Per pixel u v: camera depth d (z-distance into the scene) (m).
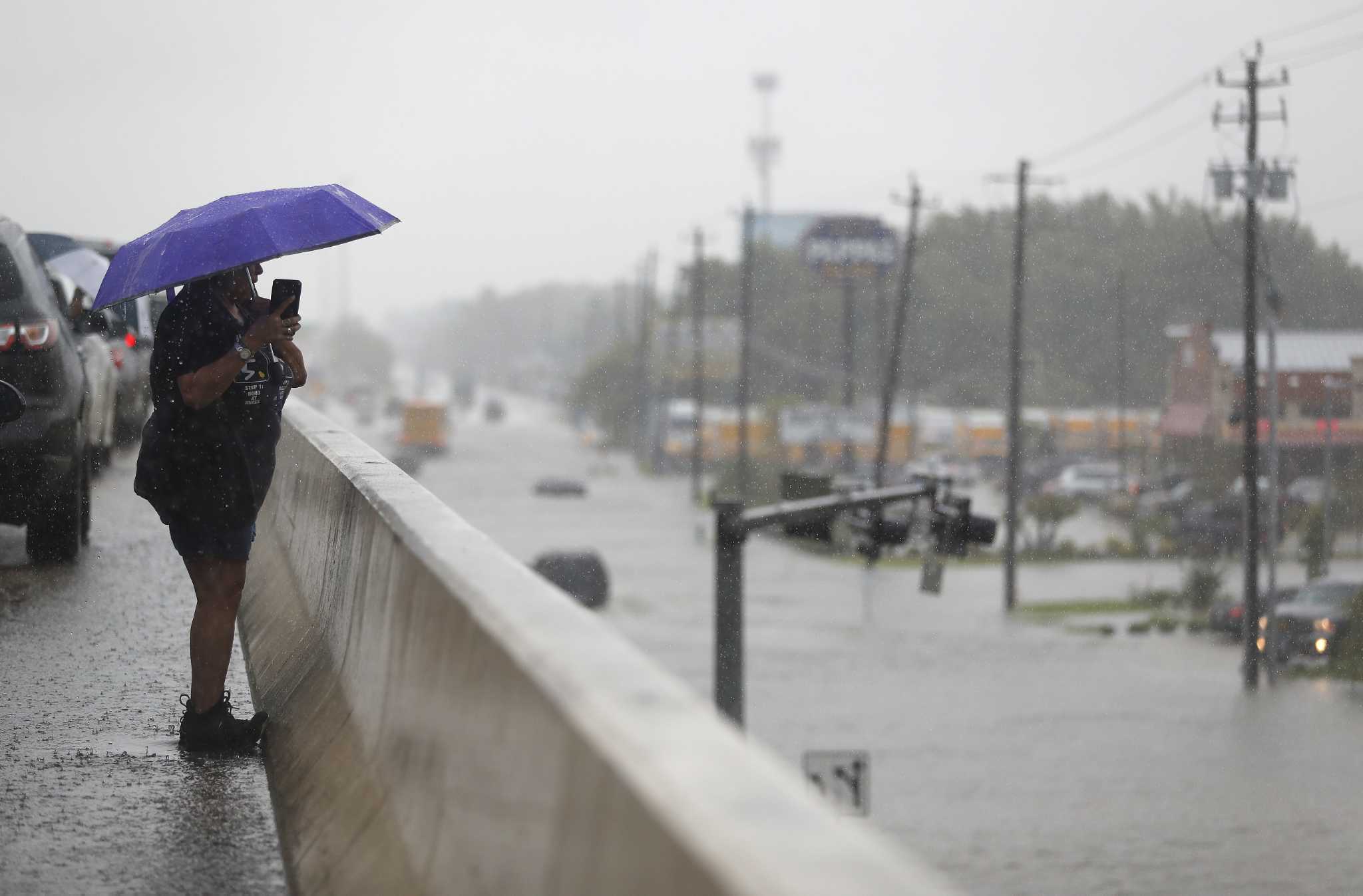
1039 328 184.88
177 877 7.82
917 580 115.00
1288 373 148.88
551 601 5.58
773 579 115.00
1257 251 81.06
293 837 8.13
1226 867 41.62
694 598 100.06
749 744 3.61
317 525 12.45
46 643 14.16
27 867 7.91
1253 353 79.38
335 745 8.55
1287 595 83.94
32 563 18.67
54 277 27.20
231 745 10.26
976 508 153.25
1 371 17.64
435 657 6.43
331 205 10.00
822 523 32.69
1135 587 103.88
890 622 93.38
